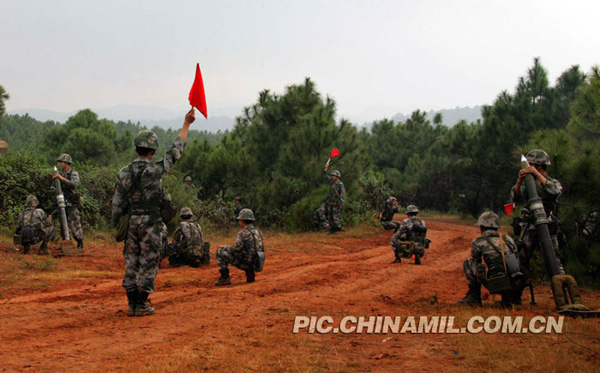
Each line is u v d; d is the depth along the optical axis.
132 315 6.32
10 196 13.86
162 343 4.98
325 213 20.98
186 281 9.45
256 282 9.35
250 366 4.26
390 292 8.48
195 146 31.19
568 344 4.82
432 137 47.91
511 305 6.86
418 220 12.64
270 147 26.70
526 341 5.04
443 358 4.60
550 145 9.27
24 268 9.74
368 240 19.20
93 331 5.49
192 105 6.68
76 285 8.57
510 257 6.72
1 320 5.89
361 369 4.28
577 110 11.16
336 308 6.94
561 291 6.41
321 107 23.80
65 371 4.04
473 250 7.04
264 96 31.38
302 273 10.35
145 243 6.33
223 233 19.80
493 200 32.62
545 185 7.18
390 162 48.06
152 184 6.34
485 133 30.69
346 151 23.02
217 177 27.62
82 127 43.59
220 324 5.86
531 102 29.95
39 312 6.37
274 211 22.88
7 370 4.05
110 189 16.81
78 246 12.31
